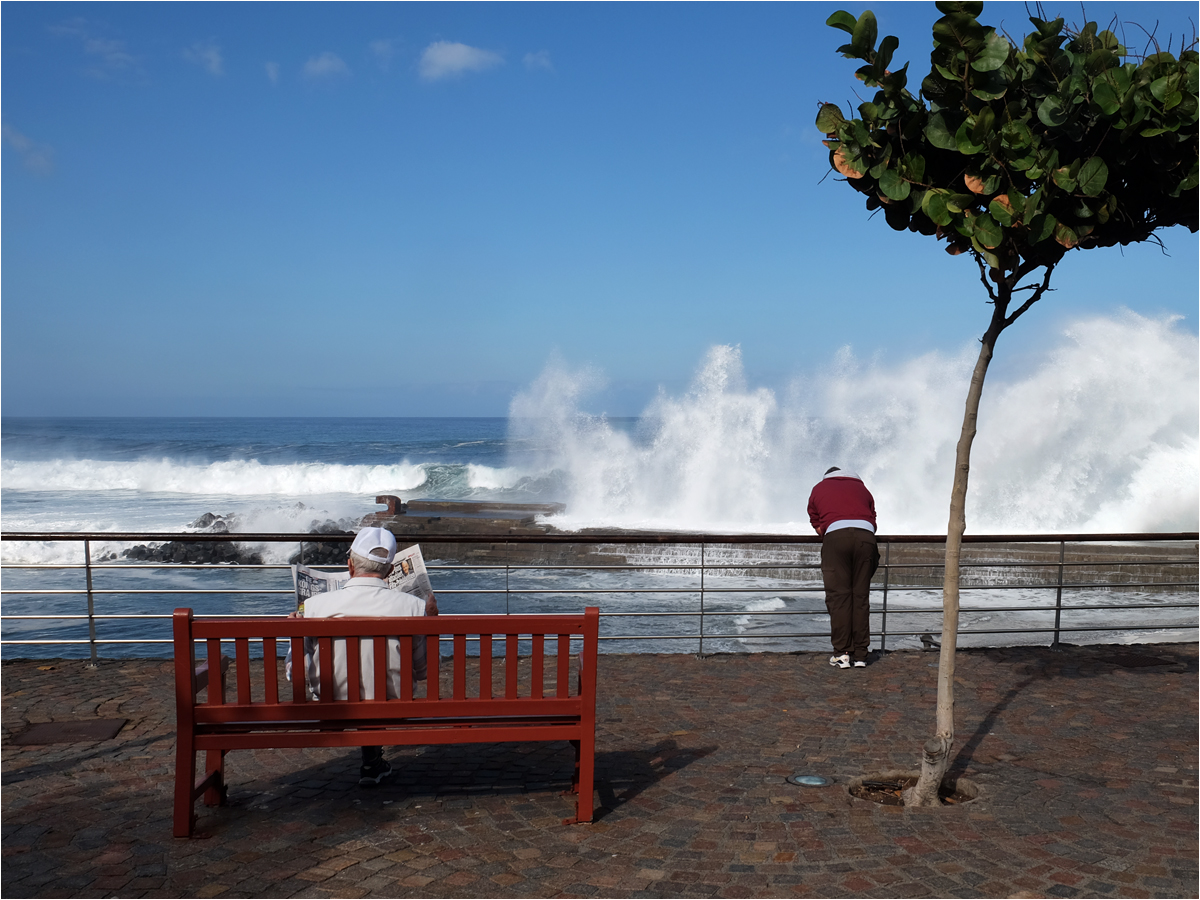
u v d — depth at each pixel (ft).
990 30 11.23
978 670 21.15
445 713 12.03
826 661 22.11
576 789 13.53
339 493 116.37
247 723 11.85
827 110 12.50
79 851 11.27
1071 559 41.65
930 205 11.77
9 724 16.85
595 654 12.26
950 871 10.67
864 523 21.40
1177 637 30.73
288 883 10.39
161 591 20.93
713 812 12.66
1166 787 13.52
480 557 47.09
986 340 12.82
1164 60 11.34
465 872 10.71
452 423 549.13
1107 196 11.69
